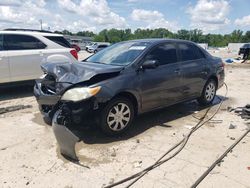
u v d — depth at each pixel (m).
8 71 7.61
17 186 3.36
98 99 4.38
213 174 3.63
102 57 5.73
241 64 20.56
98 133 4.94
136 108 5.09
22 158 4.05
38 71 8.04
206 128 5.34
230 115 6.22
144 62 5.07
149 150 4.31
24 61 7.79
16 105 6.88
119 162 3.92
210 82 6.85
